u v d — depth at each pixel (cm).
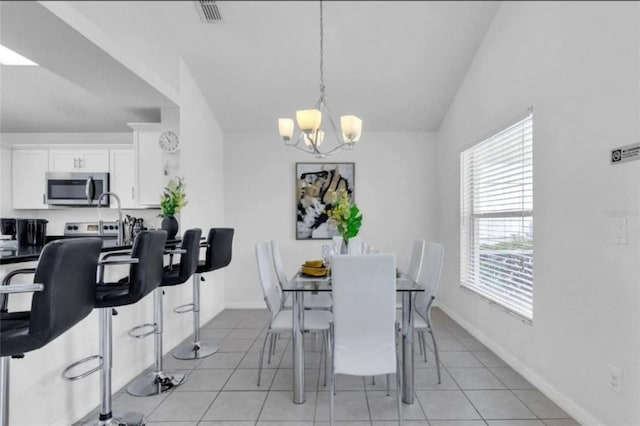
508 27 310
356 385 276
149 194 388
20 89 404
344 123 291
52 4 208
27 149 446
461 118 421
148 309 316
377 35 362
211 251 325
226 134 514
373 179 511
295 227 511
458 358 323
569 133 231
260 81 421
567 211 233
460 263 421
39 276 138
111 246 250
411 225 510
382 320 213
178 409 241
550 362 251
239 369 307
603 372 202
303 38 366
